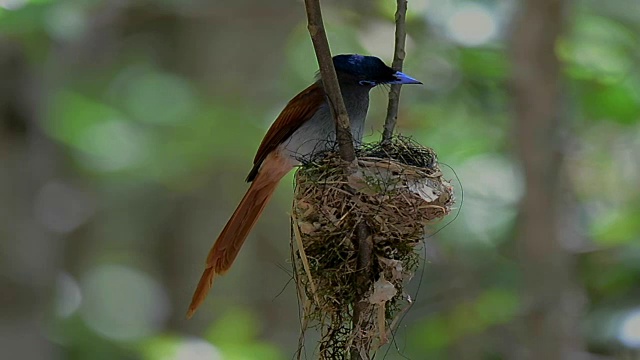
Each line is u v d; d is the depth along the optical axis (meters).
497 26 12.74
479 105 14.22
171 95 19.66
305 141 8.34
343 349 6.86
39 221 13.17
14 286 12.69
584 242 12.77
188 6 15.91
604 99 13.28
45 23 12.59
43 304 13.06
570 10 12.11
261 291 20.22
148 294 22.64
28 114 13.09
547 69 11.64
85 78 19.69
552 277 11.62
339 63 8.53
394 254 6.86
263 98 18.81
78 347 16.16
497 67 13.23
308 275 6.71
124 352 16.75
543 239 11.67
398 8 7.73
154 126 19.19
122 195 21.31
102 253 23.89
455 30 12.83
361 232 6.79
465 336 13.48
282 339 18.98
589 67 12.81
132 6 15.69
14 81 12.91
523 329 11.97
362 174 6.76
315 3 6.23
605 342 11.87
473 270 13.57
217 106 18.34
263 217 19.95
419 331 13.36
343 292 6.82
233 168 19.09
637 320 11.55
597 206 14.41
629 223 12.43
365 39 14.42
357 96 8.50
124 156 18.69
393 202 6.79
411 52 13.93
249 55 19.45
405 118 14.12
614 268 12.34
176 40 20.67
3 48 12.76
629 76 12.99
